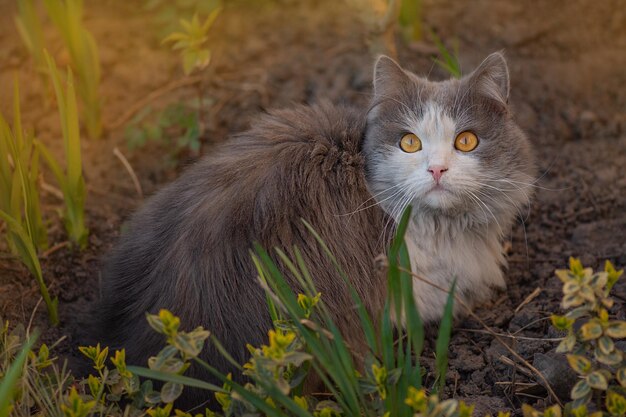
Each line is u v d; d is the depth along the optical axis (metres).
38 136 5.18
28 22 5.11
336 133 3.67
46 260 4.31
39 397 3.07
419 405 2.62
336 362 2.77
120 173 5.05
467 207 3.67
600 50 5.90
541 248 4.49
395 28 5.85
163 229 3.51
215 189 3.46
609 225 4.52
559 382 3.19
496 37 5.93
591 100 5.53
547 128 5.31
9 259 4.17
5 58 5.72
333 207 3.46
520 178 3.75
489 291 4.02
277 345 2.70
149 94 5.52
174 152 5.09
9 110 5.32
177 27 5.87
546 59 5.80
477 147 3.60
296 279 3.26
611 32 6.03
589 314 2.85
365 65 5.61
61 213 4.48
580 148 5.18
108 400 3.17
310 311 2.94
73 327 3.94
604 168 5.00
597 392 2.99
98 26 6.07
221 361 3.14
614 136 5.27
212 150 4.35
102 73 5.69
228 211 3.32
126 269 3.56
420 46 5.76
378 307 3.46
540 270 4.29
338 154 3.60
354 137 3.70
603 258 4.27
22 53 5.77
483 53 5.77
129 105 5.46
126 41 5.95
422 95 3.67
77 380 3.47
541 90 5.55
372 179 3.67
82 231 4.40
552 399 3.21
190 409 3.17
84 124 5.34
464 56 5.72
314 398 3.06
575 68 5.73
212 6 5.95
